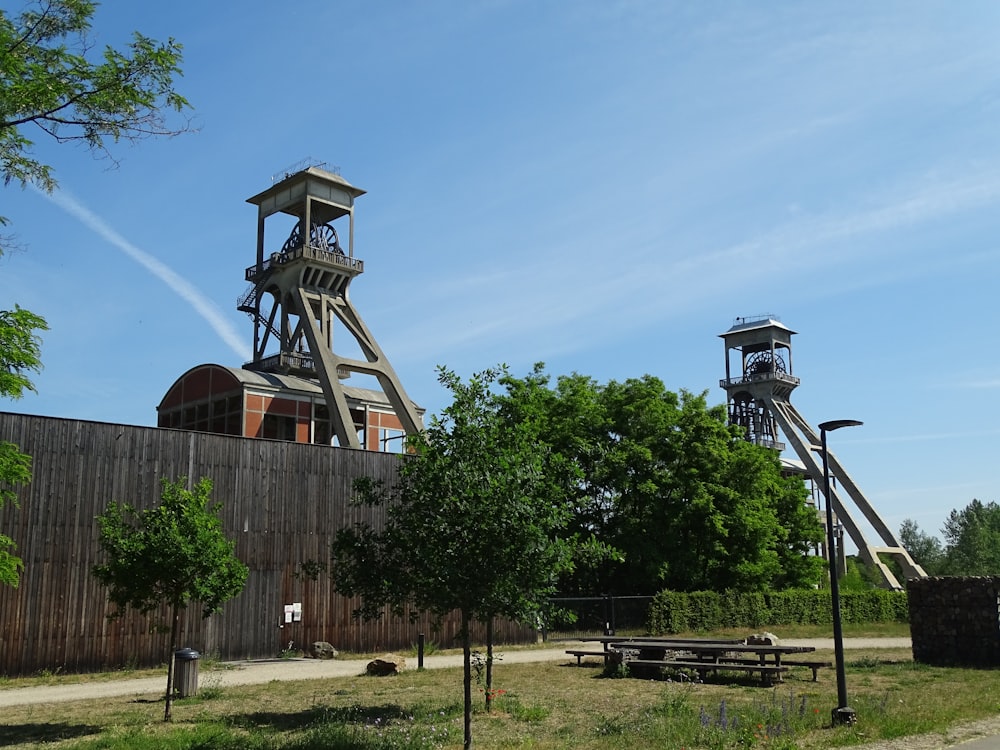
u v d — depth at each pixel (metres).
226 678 20.30
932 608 23.27
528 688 18.00
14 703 16.28
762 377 70.44
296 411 41.84
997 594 22.36
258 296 47.88
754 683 18.88
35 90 10.89
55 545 21.44
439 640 29.42
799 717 12.84
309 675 20.92
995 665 21.88
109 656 22.05
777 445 69.50
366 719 13.58
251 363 46.94
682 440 38.88
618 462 37.12
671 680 19.33
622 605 34.59
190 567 14.05
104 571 14.17
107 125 11.45
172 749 10.93
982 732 11.81
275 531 25.94
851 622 43.75
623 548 36.81
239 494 25.25
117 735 11.87
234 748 11.02
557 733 12.19
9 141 11.35
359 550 11.36
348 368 43.94
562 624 33.19
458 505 10.60
